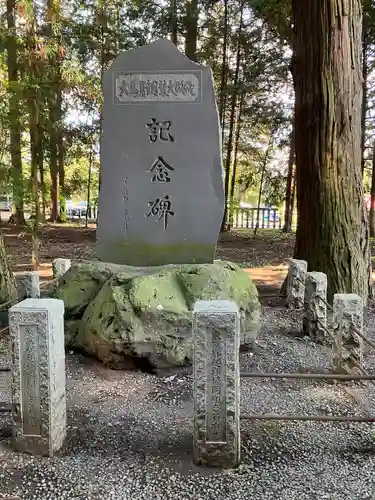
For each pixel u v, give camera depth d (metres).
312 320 4.92
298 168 6.51
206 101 4.66
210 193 4.72
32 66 8.46
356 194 6.23
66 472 2.53
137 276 4.23
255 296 4.55
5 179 7.38
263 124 15.38
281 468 2.59
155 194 4.78
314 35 6.02
